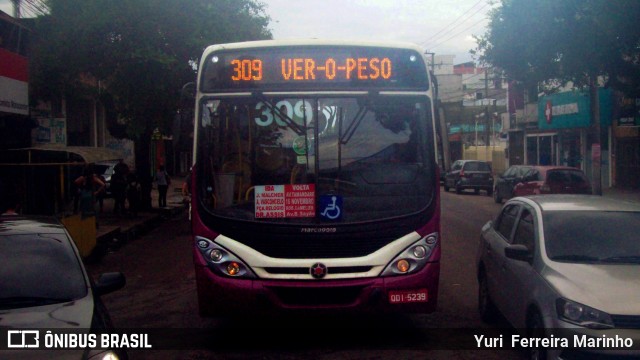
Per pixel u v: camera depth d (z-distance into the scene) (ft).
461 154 212.64
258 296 23.25
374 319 29.22
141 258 51.06
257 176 23.99
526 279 22.61
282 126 24.23
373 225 23.63
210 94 24.50
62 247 20.53
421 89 24.80
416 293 23.70
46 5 75.00
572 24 64.49
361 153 24.16
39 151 61.11
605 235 23.25
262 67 24.67
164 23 72.69
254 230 23.53
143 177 86.07
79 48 73.72
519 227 25.77
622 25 60.59
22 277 19.08
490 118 213.87
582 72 71.26
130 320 30.22
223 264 23.53
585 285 20.12
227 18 79.71
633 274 20.94
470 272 40.75
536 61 70.69
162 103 75.25
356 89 24.57
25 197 60.80
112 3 71.87
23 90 62.49
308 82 24.61
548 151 137.69
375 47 24.86
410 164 24.31
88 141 113.09
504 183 93.81
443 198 109.91
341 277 23.35
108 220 74.69
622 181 111.86
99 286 19.86
